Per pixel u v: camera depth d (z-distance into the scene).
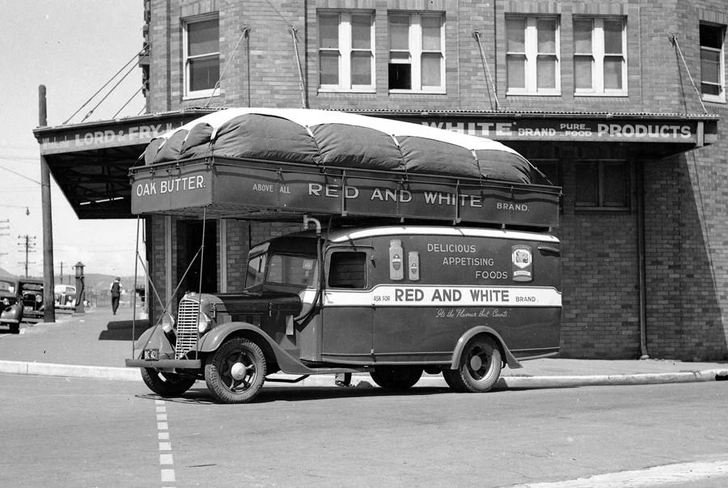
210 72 21.62
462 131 19.53
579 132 19.72
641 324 21.95
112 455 8.52
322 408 12.21
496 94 21.78
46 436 9.62
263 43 20.84
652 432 10.32
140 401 12.91
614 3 22.27
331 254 13.62
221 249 20.64
